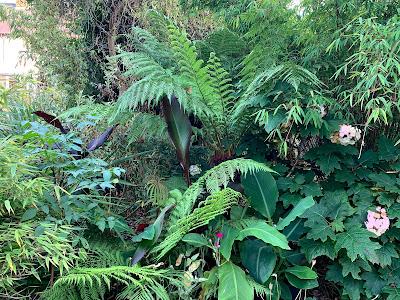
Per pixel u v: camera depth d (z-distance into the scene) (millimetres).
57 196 1456
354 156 2018
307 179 1970
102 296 1529
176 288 1618
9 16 3715
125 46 3730
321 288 1898
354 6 1942
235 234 1680
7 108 1859
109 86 3312
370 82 1617
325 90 1999
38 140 1654
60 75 3682
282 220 1749
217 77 2086
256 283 1589
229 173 1709
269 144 2166
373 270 1715
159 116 2242
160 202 1957
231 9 2975
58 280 1348
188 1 3492
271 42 2295
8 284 1330
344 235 1662
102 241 1752
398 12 1769
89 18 3873
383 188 1858
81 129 2273
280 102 1874
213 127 2195
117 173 1695
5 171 1373
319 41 2090
